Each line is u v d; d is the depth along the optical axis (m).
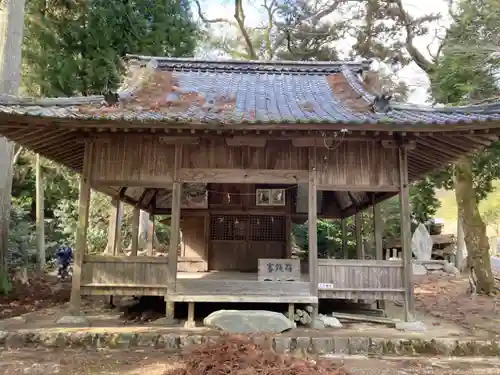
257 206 11.81
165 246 20.16
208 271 11.51
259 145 7.76
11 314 8.53
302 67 12.18
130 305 9.55
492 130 6.80
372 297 7.48
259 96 9.48
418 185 19.53
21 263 14.70
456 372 5.41
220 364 4.35
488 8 9.94
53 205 22.86
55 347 6.30
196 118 6.84
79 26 11.97
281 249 11.74
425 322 8.03
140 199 11.12
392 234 21.91
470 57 10.27
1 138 10.66
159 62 11.91
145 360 5.64
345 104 8.81
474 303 10.84
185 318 8.02
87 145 7.69
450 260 22.62
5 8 10.42
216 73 11.91
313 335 6.56
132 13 12.70
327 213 12.70
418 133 7.09
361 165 7.84
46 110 7.04
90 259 7.49
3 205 10.80
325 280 7.54
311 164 7.77
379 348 6.31
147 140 7.86
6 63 10.35
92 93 12.66
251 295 7.50
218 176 7.80
